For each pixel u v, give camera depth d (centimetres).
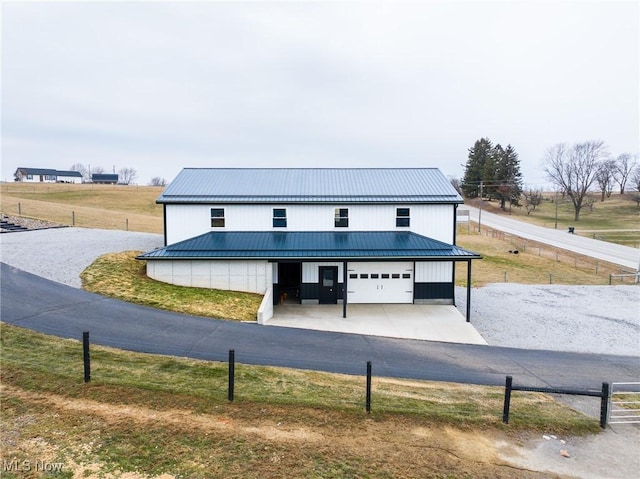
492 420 933
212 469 668
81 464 654
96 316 1477
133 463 667
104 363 1054
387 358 1399
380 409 924
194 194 2294
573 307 2266
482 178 8788
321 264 2212
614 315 2112
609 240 5019
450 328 1812
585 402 1138
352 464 712
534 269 3412
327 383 1093
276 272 2219
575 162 8606
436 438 828
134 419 791
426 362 1387
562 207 8812
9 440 700
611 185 10019
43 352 1092
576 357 1522
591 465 793
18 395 846
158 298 1759
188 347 1292
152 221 4225
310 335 1598
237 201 2231
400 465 722
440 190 2388
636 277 3034
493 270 3350
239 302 1870
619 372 1385
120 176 16675
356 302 2234
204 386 965
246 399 912
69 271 1927
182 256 1969
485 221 6456
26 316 1397
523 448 832
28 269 1900
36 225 3075
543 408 1048
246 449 727
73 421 769
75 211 4234
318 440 776
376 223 2277
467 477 712
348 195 2314
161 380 976
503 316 2062
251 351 1329
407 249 2050
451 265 2245
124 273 1992
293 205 2258
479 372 1322
